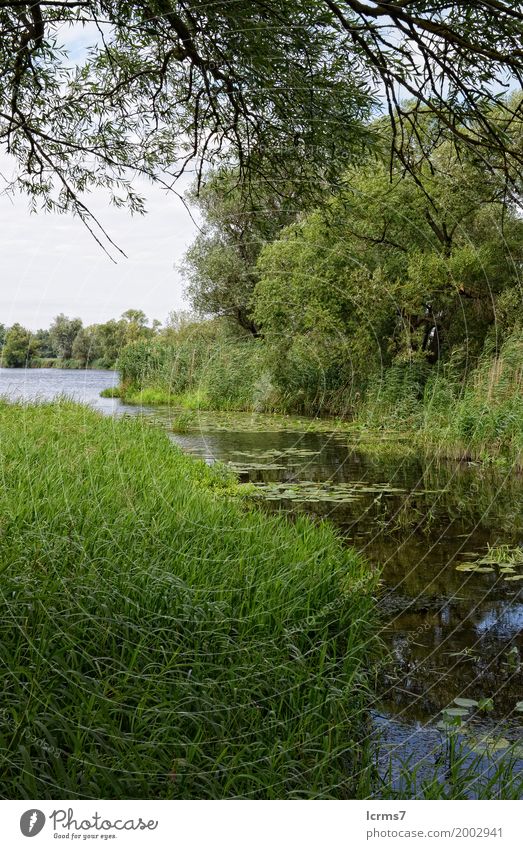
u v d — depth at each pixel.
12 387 14.13
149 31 3.29
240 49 3.12
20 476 5.40
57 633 2.92
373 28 2.96
